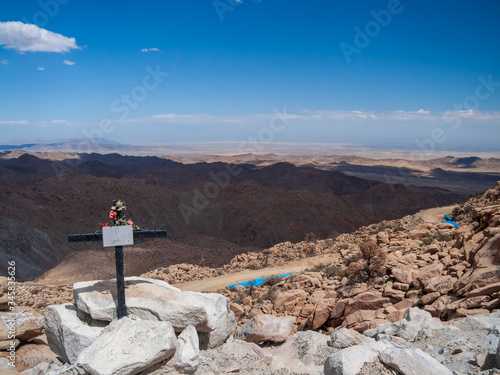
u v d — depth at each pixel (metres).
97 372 6.46
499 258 13.09
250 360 8.34
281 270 31.95
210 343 8.84
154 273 39.16
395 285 15.43
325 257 33.84
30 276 61.53
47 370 8.37
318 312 16.03
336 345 9.30
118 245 8.34
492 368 5.77
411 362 5.92
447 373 5.70
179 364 7.14
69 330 8.34
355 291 16.50
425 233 25.78
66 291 31.47
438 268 15.01
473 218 21.06
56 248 76.75
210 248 65.88
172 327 7.75
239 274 33.94
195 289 30.66
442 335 8.50
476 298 11.88
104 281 9.54
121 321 7.74
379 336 9.63
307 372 7.67
